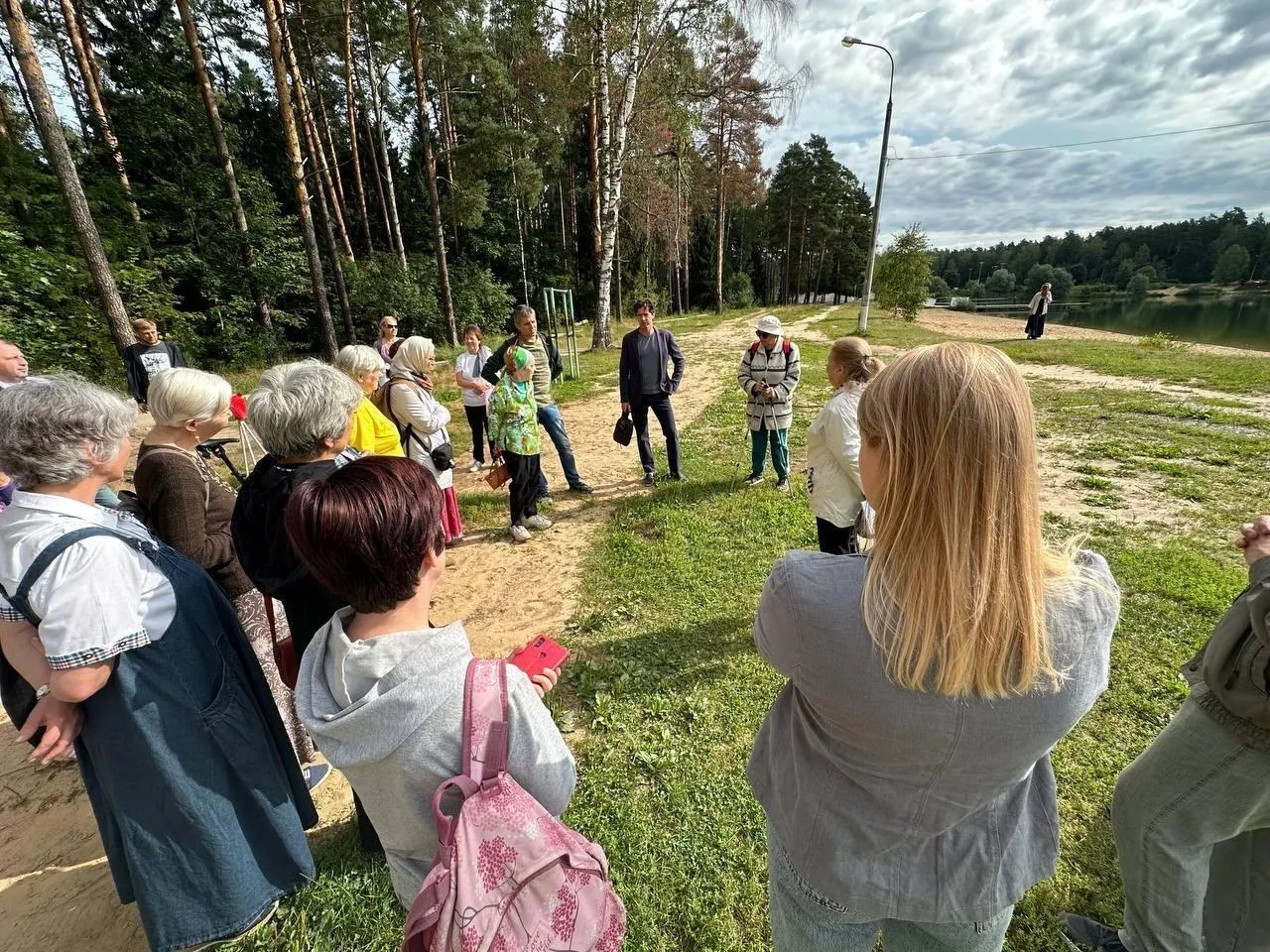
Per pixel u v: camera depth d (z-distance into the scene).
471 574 4.33
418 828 1.02
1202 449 6.16
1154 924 1.47
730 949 1.81
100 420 1.36
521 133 20.66
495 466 4.75
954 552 0.77
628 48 14.34
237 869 1.67
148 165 16.30
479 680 0.97
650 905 1.95
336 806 2.40
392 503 0.97
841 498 3.07
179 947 1.65
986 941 1.04
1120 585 3.66
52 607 1.25
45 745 1.38
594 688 2.98
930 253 22.84
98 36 18.64
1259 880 1.45
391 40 18.53
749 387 5.50
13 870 2.21
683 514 5.06
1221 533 4.37
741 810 2.28
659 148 21.50
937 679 0.80
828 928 1.11
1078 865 2.01
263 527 1.67
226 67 25.14
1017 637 0.79
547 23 16.69
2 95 13.24
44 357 9.54
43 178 10.88
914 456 0.81
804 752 1.07
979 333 20.00
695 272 44.59
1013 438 0.77
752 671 3.07
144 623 1.43
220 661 1.60
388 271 21.11
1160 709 2.68
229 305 16.39
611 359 14.52
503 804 0.93
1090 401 8.34
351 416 1.84
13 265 9.15
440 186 27.22
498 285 25.66
